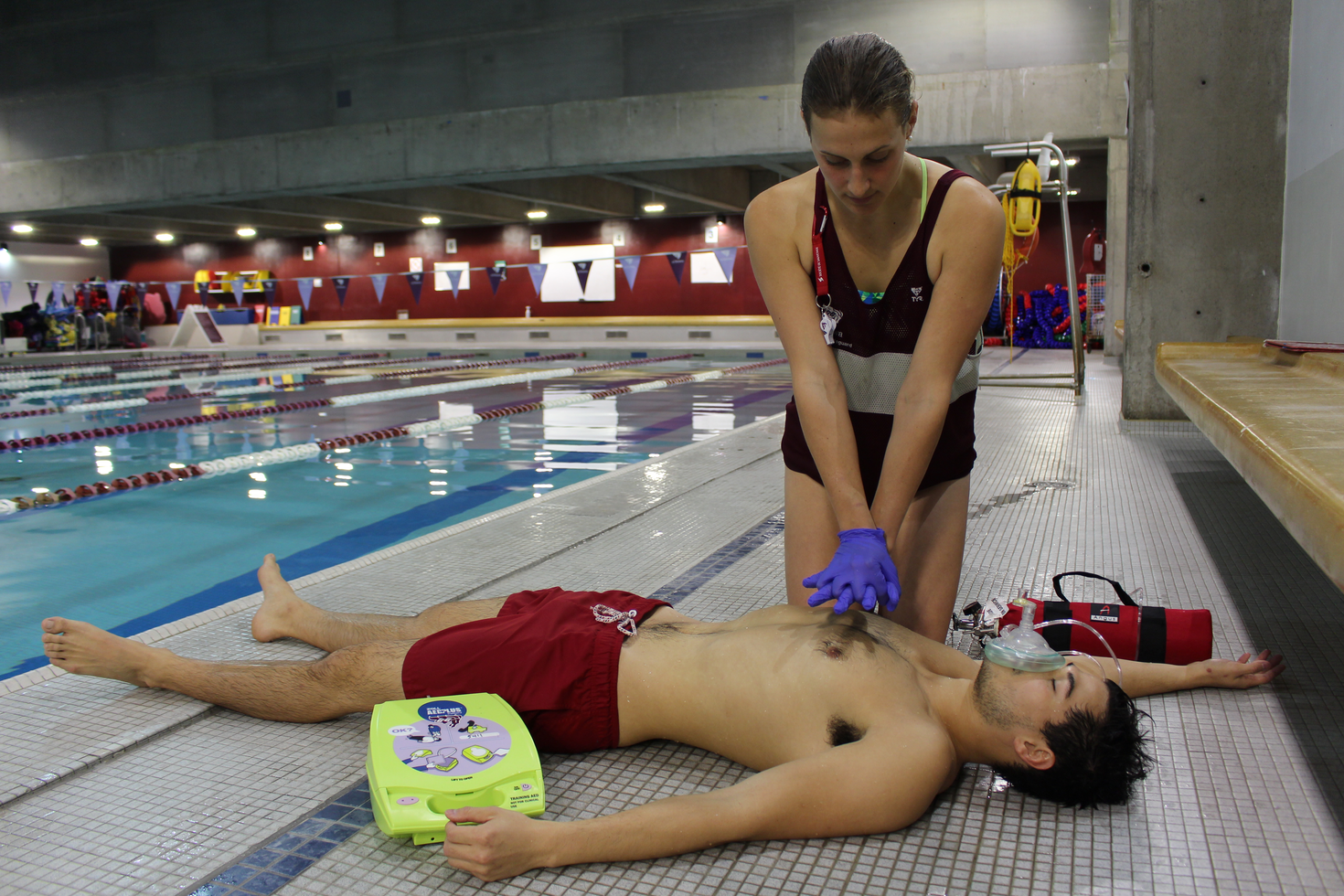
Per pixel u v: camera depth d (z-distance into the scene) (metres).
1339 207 4.06
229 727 1.94
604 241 20.00
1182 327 5.46
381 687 1.84
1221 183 5.32
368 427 7.23
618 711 1.75
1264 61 5.16
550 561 3.06
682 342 19.11
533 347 18.50
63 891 1.37
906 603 2.02
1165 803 1.57
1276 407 2.30
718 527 3.47
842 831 1.45
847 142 1.49
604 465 5.47
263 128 13.41
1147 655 2.06
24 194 14.73
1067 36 10.27
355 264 21.98
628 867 1.42
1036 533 3.28
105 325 20.80
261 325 22.14
